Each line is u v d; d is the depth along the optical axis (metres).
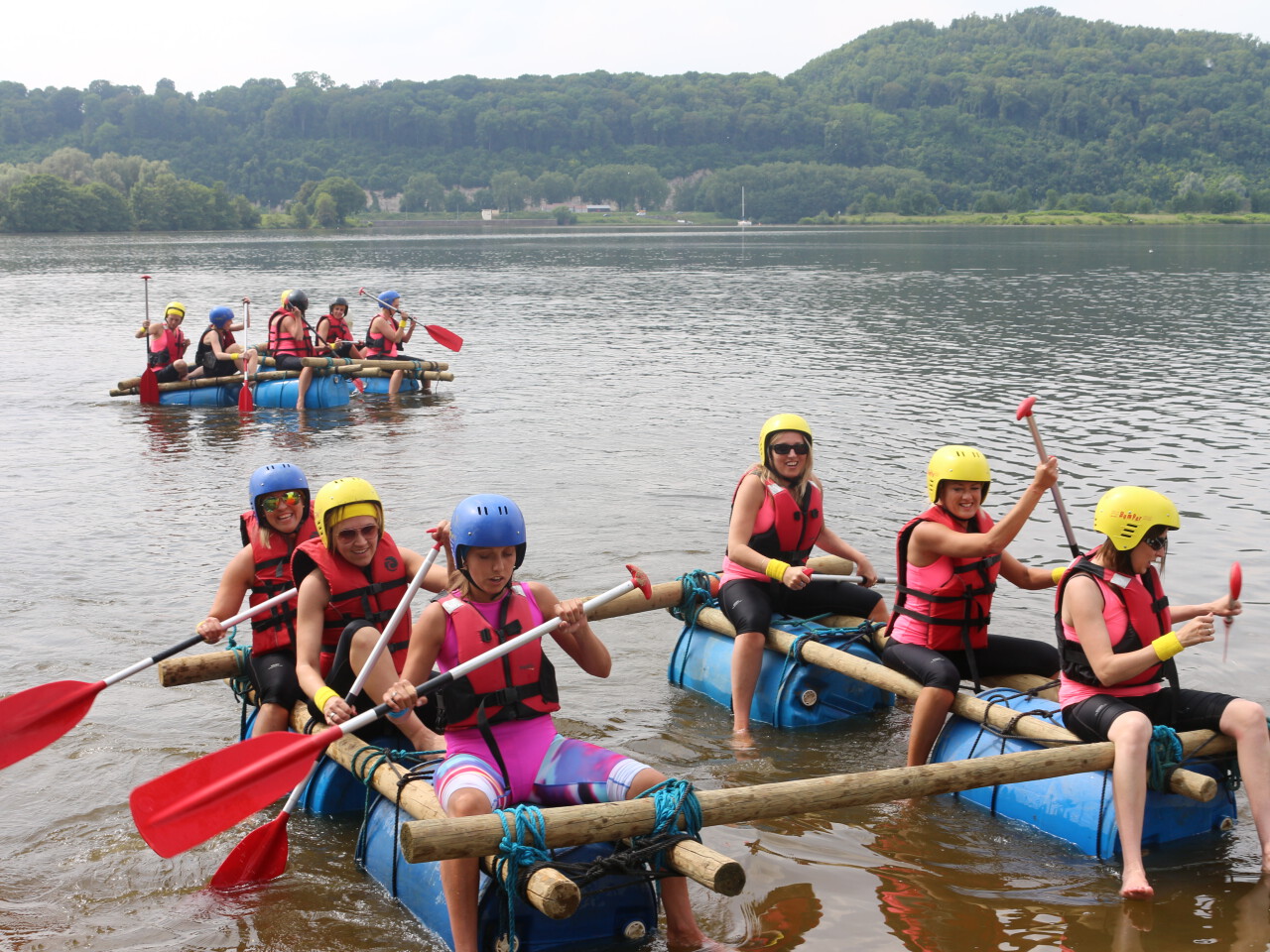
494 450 12.88
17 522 9.93
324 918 4.36
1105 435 13.07
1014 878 4.64
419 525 9.71
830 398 15.88
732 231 137.62
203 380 16.38
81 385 18.06
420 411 15.73
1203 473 11.26
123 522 9.95
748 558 6.40
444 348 22.36
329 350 17.45
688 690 6.74
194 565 8.69
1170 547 8.92
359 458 12.54
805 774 5.60
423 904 4.32
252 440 13.70
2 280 43.00
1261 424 13.68
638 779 4.21
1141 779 4.66
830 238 100.56
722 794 4.27
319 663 5.38
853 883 4.60
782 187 196.12
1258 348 21.06
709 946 4.15
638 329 25.50
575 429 14.07
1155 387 16.64
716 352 21.22
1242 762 4.81
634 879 4.07
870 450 12.33
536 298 34.66
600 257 64.00
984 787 5.29
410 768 4.77
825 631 6.35
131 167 139.62
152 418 15.31
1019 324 25.56
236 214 140.62
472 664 4.30
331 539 5.30
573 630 4.49
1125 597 4.95
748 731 6.13
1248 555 8.72
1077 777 4.94
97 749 5.82
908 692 5.59
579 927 4.14
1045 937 4.18
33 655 6.91
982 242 84.38
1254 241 81.31
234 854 4.59
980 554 5.54
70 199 118.69
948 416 14.37
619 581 8.23
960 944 4.14
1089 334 23.50
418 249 77.94
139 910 4.41
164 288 39.00
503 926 4.04
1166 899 4.46
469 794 4.08
